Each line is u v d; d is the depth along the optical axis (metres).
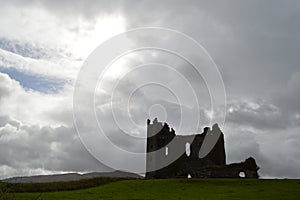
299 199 41.09
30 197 46.22
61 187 55.78
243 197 43.69
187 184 56.62
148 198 45.25
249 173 71.44
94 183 60.03
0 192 32.41
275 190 47.88
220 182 57.72
